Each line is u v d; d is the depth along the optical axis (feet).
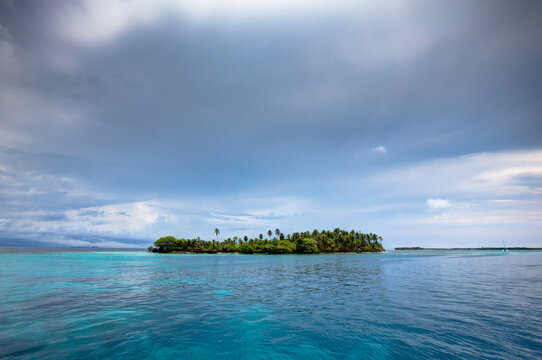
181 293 65.62
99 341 31.73
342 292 66.33
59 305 50.90
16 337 33.04
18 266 144.66
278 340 32.07
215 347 29.96
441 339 31.86
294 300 56.24
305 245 583.17
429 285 77.97
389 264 188.14
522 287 72.84
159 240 584.81
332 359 26.71
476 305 49.83
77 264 169.07
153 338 32.78
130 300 56.18
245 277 104.88
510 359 26.13
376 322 39.11
